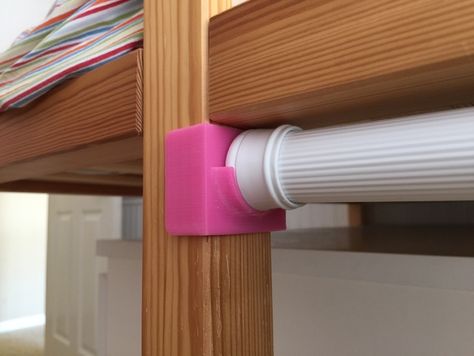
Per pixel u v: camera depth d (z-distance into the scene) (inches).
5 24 52.7
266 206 12.5
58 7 21.0
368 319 21.5
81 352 60.9
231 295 12.5
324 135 11.5
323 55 10.0
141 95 14.3
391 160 9.9
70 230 67.1
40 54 19.1
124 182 42.3
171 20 13.4
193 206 12.1
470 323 18.6
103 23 17.5
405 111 12.4
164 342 12.8
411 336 20.1
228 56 12.0
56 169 23.4
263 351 13.3
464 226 46.9
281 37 10.8
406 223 55.5
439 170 9.3
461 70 8.7
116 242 39.6
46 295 71.7
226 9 13.1
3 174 25.5
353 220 58.3
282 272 24.9
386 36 9.1
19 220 104.6
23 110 20.2
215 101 12.2
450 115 9.5
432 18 8.5
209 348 11.9
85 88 16.5
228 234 12.5
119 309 39.2
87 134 16.3
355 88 9.9
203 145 12.1
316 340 23.4
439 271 19.4
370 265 21.5
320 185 11.2
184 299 12.4
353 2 9.6
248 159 12.2
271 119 12.7
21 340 86.0
